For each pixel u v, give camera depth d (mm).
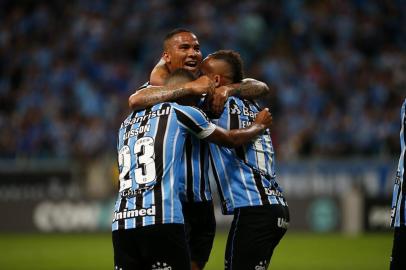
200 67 21609
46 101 72375
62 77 74375
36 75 75062
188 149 20734
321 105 70625
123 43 78438
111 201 61750
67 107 71875
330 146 65500
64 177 63844
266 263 20344
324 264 41781
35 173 63750
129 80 74875
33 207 62844
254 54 77500
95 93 72750
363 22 79375
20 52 78000
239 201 20422
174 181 18969
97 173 63719
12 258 45438
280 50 77000
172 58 21547
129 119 19891
